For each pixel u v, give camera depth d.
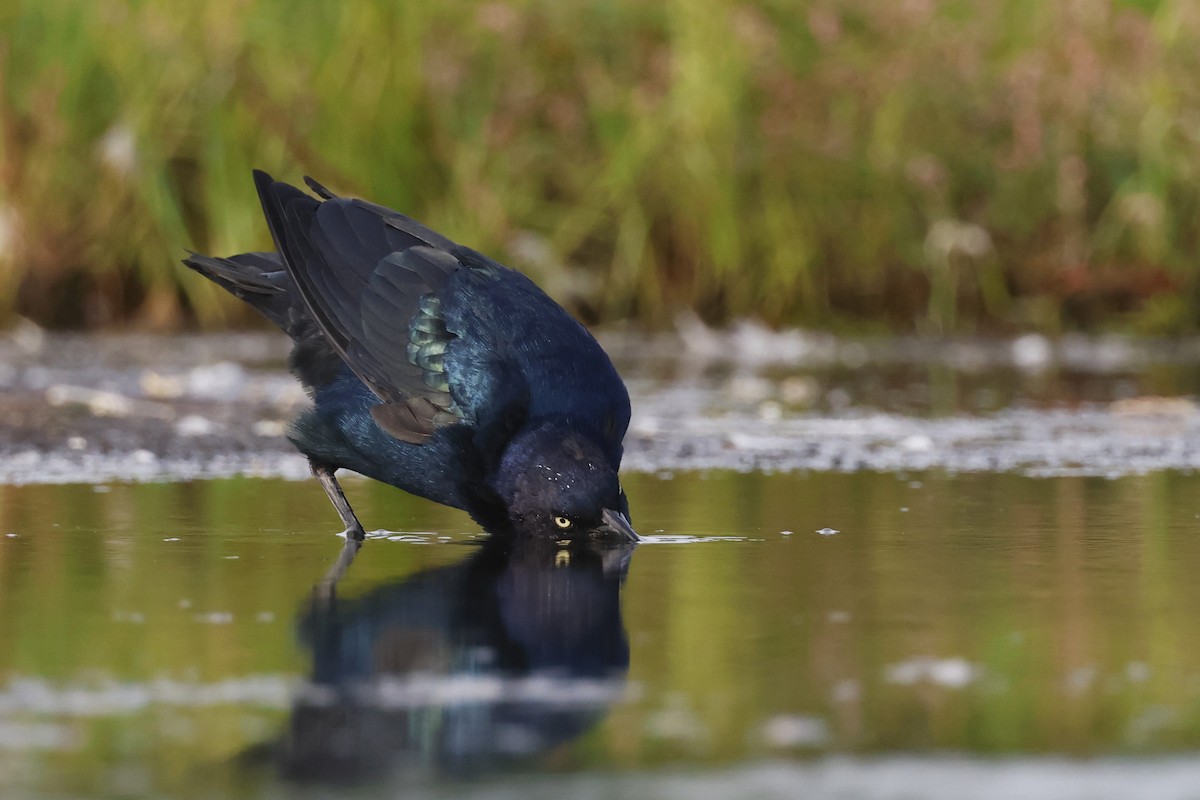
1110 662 5.69
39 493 10.16
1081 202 22.41
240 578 7.37
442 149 22.28
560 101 22.09
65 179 21.94
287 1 22.27
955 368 18.86
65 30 21.78
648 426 13.78
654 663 5.66
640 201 22.27
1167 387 16.80
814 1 22.52
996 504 9.71
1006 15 23.03
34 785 4.30
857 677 5.46
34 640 6.00
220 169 21.91
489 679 5.43
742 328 21.62
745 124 22.27
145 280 22.52
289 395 15.53
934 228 22.14
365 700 5.14
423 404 8.77
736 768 4.41
